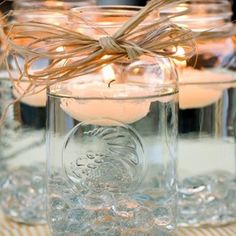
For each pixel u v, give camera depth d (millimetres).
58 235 512
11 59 574
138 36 464
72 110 490
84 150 495
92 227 500
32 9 551
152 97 494
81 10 479
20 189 646
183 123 640
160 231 515
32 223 616
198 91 615
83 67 459
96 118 489
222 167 659
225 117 644
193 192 623
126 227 500
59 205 508
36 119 656
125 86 486
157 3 458
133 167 499
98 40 459
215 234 589
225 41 618
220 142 653
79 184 498
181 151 654
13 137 673
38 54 456
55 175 507
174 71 509
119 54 461
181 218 606
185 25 550
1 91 642
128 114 489
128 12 476
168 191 521
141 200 509
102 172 495
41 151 663
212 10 579
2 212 641
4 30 516
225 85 625
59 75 461
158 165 515
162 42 463
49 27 467
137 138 498
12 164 677
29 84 504
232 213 618
